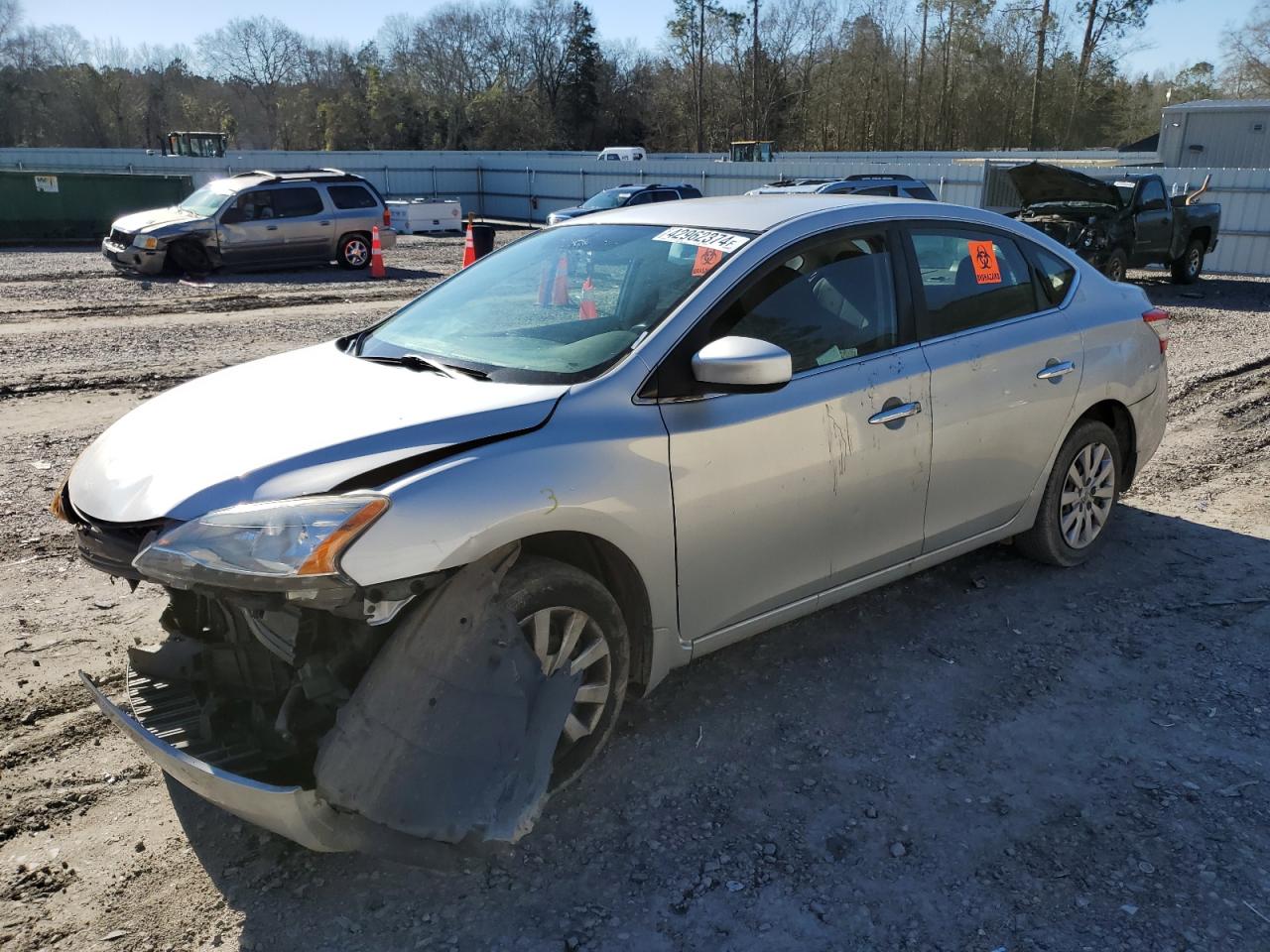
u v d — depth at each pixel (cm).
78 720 340
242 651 261
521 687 261
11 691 355
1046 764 320
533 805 257
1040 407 417
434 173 4141
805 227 350
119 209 2352
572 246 382
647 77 8200
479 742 252
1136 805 298
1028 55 6231
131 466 275
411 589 243
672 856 277
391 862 274
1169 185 2280
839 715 349
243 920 252
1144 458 495
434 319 367
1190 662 384
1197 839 283
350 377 317
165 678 277
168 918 253
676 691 364
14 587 441
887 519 365
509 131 7600
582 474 274
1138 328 471
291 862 274
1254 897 259
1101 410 473
